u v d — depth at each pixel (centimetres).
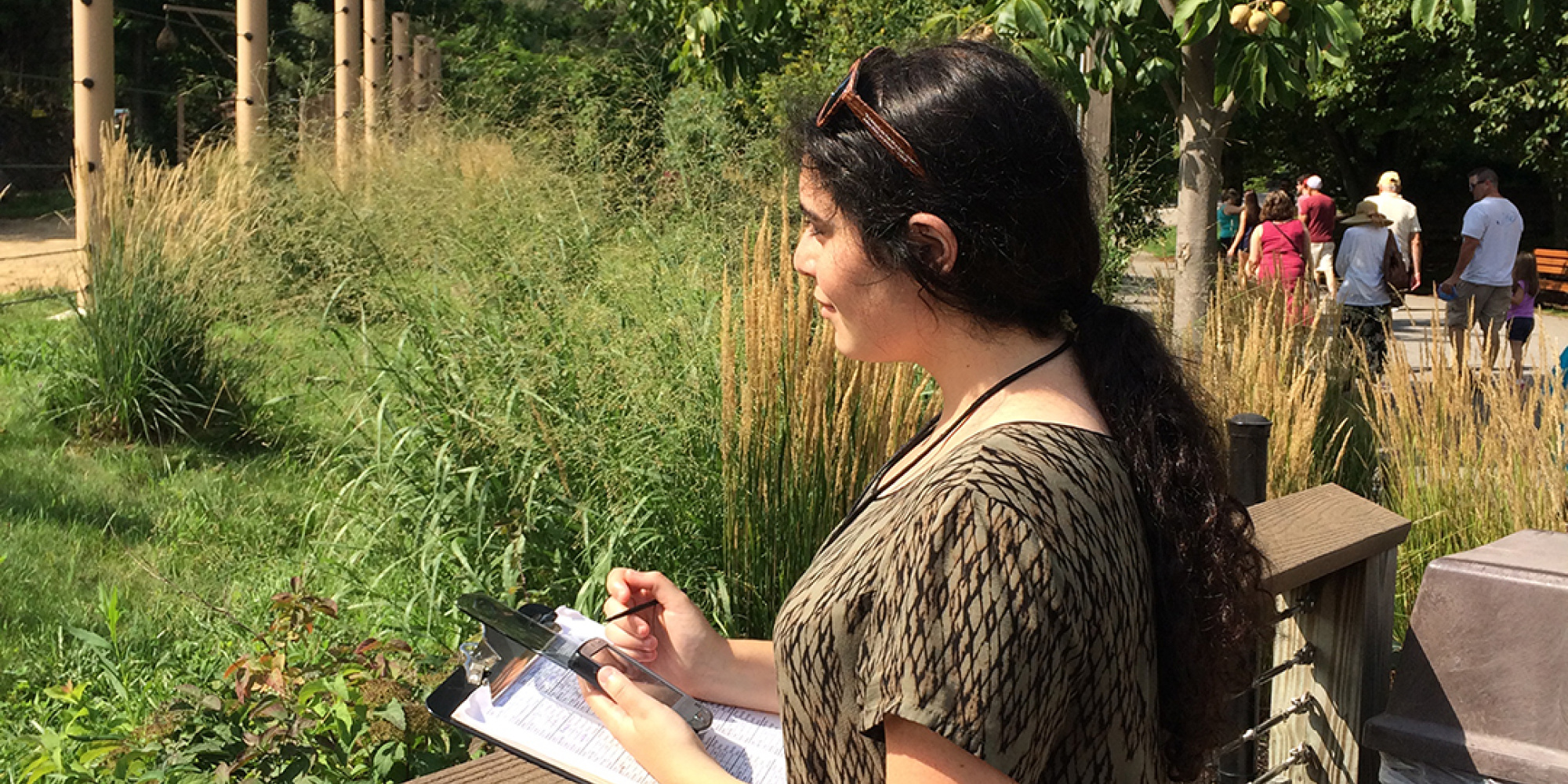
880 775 106
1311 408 404
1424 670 223
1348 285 888
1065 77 470
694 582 349
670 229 493
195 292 645
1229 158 2244
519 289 467
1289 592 251
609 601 155
